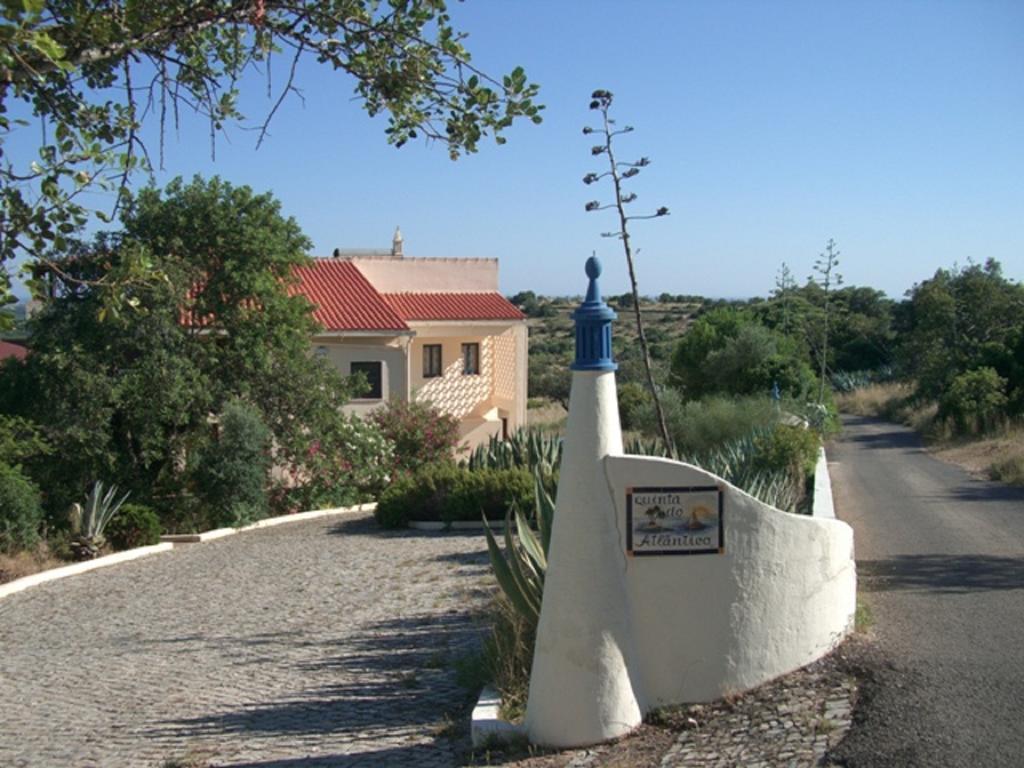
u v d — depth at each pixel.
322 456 24.45
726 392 32.16
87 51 6.73
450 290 37.06
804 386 33.06
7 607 14.25
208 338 23.66
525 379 36.22
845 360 62.56
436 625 10.80
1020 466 18.36
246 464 21.77
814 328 47.47
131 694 9.07
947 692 6.01
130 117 7.16
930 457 24.12
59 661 10.73
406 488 20.67
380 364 31.09
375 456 25.88
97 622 12.84
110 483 21.36
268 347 24.00
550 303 89.50
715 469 14.05
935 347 42.91
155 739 7.54
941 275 44.66
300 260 25.11
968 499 16.11
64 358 20.34
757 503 6.42
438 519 20.45
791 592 6.59
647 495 6.29
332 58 7.48
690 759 5.59
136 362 21.45
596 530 6.16
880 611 8.19
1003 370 30.08
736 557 6.37
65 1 6.66
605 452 6.23
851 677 6.43
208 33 7.96
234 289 23.64
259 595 13.88
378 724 7.33
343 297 32.91
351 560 16.33
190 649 10.83
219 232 23.62
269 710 8.06
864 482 18.98
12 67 5.93
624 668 6.13
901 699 5.94
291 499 24.05
